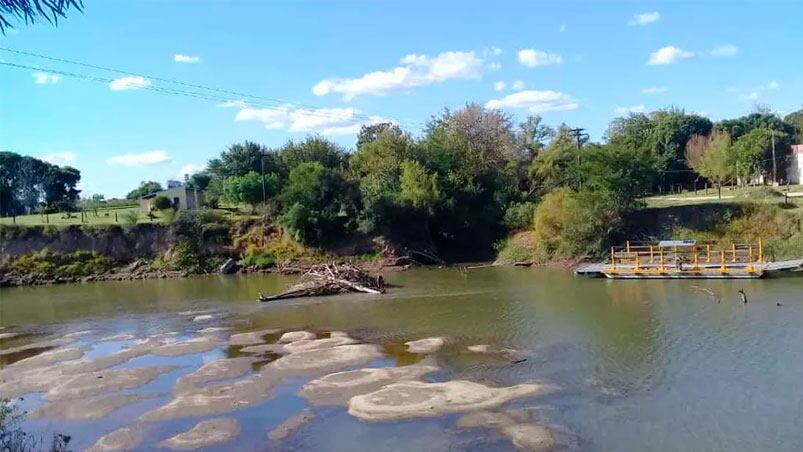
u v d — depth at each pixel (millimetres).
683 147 113625
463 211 75750
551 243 64375
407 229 73312
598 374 25109
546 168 77562
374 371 26969
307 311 42781
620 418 20578
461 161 80812
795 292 39125
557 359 27562
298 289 49656
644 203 63156
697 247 56344
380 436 20109
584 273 52688
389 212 72500
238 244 71875
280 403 23578
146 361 30812
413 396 23422
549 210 64000
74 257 68625
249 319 40906
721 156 86375
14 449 14961
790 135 116312
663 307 37094
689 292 41625
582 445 18812
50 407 24266
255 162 90562
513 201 76250
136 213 79188
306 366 28328
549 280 51781
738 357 26109
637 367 25672
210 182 95875
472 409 21875
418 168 75125
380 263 68000
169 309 46406
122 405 24156
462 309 40500
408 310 41156
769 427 19328
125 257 69875
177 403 24016
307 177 73812
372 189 74938
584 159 63250
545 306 39906
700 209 60156
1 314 47188
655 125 119312
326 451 19266
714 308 35812
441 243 76188
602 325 33344
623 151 61281
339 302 45906
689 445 18469
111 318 43656
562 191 64750
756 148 86188
